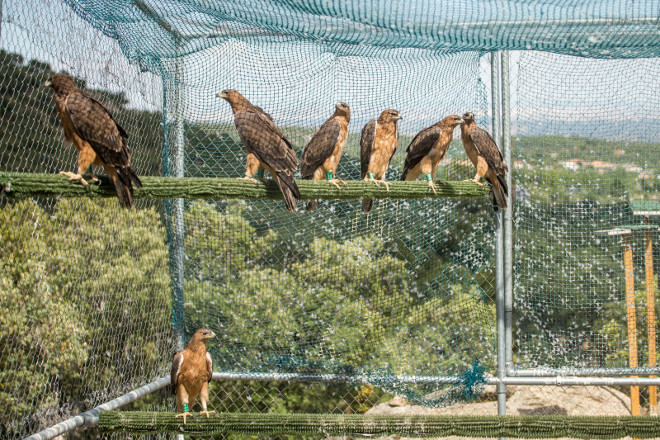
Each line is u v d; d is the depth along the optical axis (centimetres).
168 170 689
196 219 712
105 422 512
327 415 515
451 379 659
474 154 641
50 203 522
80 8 531
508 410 748
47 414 486
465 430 518
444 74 681
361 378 673
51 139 527
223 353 699
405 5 516
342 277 716
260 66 664
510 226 675
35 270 484
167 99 686
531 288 695
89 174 465
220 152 713
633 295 677
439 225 709
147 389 618
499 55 686
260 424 516
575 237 695
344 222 731
